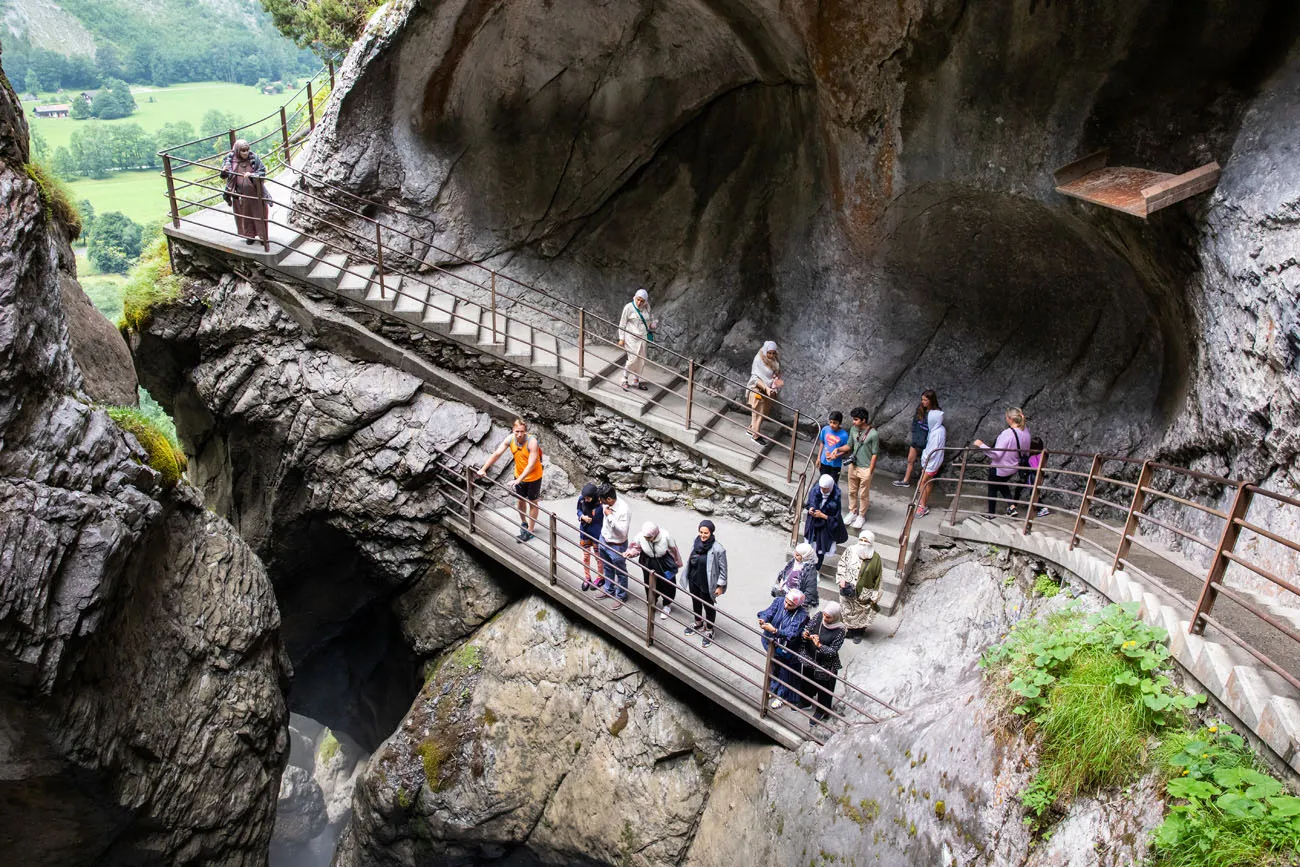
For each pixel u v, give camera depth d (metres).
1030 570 9.36
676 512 12.80
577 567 11.76
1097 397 11.72
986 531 10.44
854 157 11.46
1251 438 8.05
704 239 14.66
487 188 14.61
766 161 14.05
